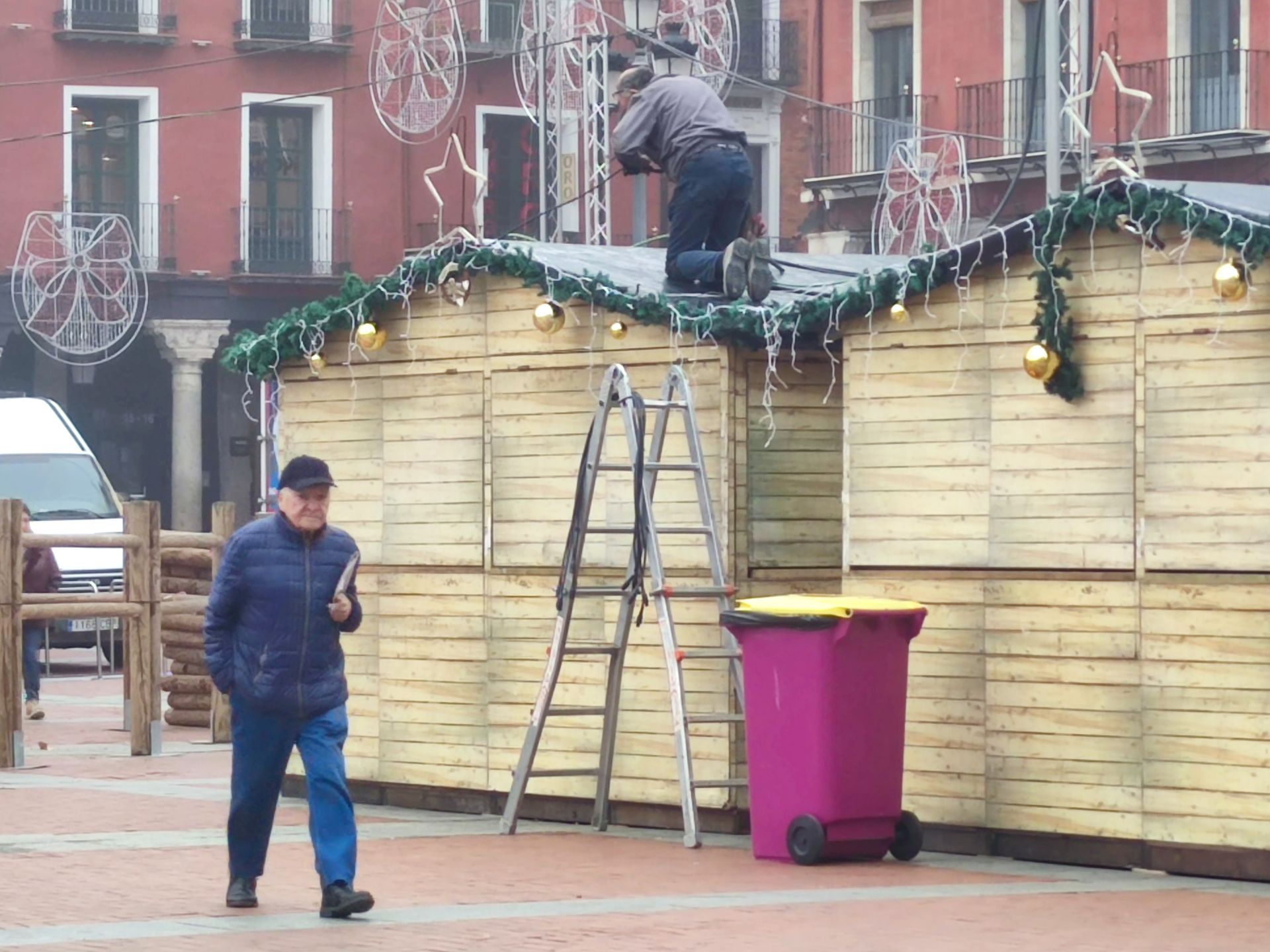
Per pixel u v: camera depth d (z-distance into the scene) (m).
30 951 8.70
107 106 44.94
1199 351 10.93
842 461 12.84
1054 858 11.38
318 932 9.18
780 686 11.32
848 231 43.72
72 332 43.94
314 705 9.70
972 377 11.70
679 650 12.05
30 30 43.91
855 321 12.10
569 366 13.09
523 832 12.59
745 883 10.64
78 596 16.80
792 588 12.68
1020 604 11.52
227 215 45.47
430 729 13.67
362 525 13.99
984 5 40.91
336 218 46.12
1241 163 37.56
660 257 14.48
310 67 45.97
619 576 12.88
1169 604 11.02
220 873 10.87
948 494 11.77
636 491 12.20
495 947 8.80
